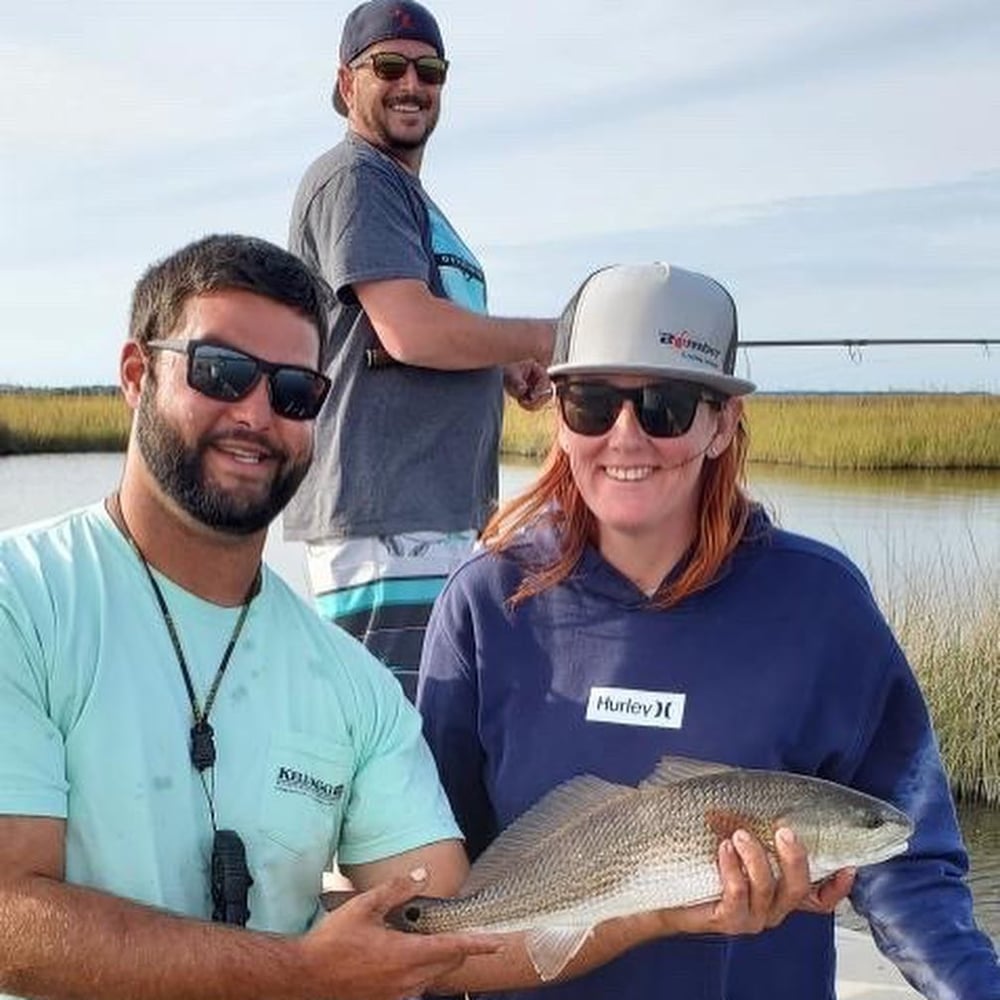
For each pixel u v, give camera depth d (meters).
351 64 1.99
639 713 1.33
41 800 1.10
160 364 1.18
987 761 4.27
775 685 1.31
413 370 1.87
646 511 1.30
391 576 1.87
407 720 1.31
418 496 1.87
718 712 1.31
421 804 1.28
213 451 1.18
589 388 1.29
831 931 1.35
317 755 1.23
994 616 4.53
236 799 1.18
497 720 1.40
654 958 1.29
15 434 16.28
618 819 1.22
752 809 1.18
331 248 1.87
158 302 1.20
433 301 1.83
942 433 12.55
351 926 1.10
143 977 1.06
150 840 1.14
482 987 1.25
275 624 1.25
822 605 1.33
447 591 1.45
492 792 1.40
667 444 1.28
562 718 1.36
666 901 1.20
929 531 8.41
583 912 1.21
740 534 1.34
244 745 1.19
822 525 8.81
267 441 1.19
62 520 1.23
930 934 1.27
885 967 1.99
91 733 1.14
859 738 1.34
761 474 12.62
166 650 1.18
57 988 1.07
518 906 1.21
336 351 1.89
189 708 1.18
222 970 1.07
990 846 3.77
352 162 1.88
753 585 1.33
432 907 1.19
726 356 1.32
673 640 1.33
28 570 1.17
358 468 1.87
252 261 1.20
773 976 1.30
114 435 16.64
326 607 1.92
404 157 2.00
